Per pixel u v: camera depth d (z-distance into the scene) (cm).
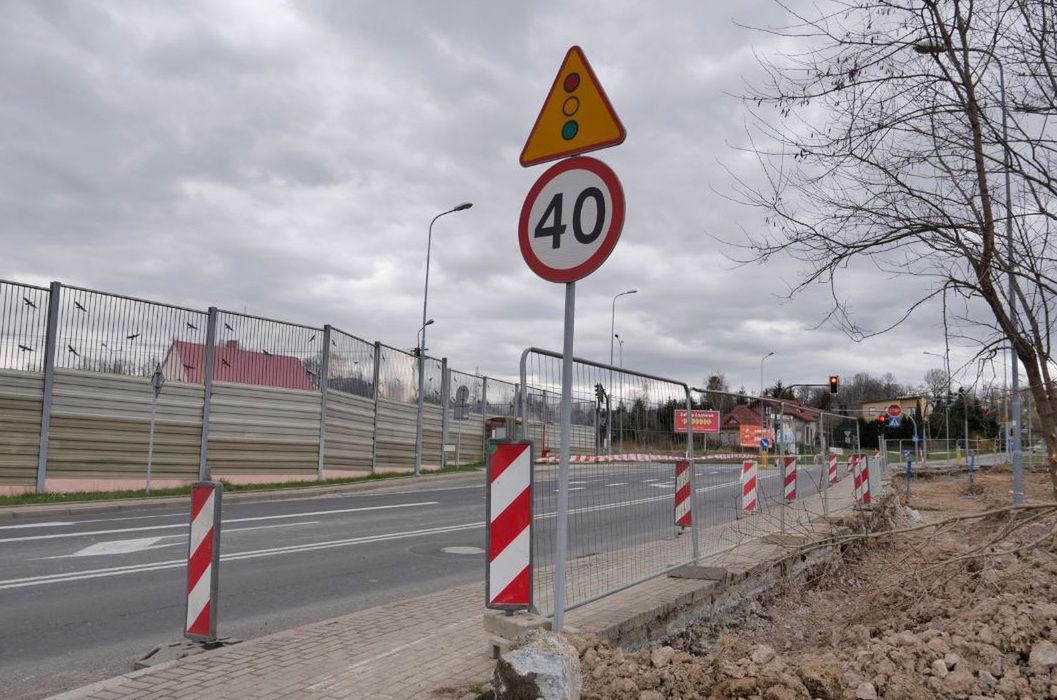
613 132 446
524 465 483
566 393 466
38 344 1563
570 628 489
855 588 655
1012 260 587
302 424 2188
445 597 719
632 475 662
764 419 1099
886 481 2270
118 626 633
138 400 1744
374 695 425
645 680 407
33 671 519
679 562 736
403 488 2314
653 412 712
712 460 863
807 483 1303
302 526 1316
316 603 743
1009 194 585
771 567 730
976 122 571
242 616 685
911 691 406
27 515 1344
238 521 1358
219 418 1939
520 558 480
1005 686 420
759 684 393
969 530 753
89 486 1638
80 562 905
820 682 404
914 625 573
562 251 461
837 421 1709
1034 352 626
